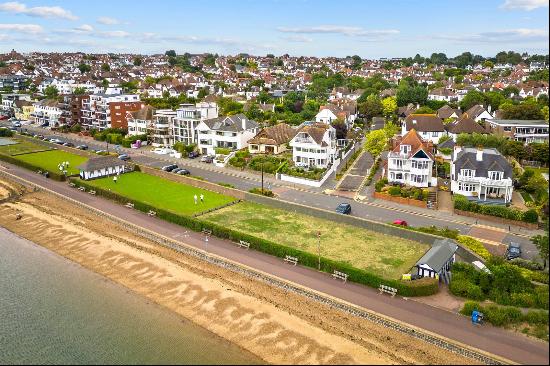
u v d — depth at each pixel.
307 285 56.88
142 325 51.06
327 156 107.38
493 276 54.38
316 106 172.50
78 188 99.69
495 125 122.50
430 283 54.12
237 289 57.25
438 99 190.62
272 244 65.38
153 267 63.62
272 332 49.00
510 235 70.62
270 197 86.75
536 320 47.62
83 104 170.38
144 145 143.62
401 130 142.75
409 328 47.66
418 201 83.62
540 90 192.88
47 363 45.28
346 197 89.44
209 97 191.88
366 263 61.72
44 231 77.69
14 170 116.62
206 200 89.06
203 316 52.41
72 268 64.62
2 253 69.88
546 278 55.03
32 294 57.81
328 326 49.59
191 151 128.62
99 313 53.47
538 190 83.00
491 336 46.12
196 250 67.06
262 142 123.12
